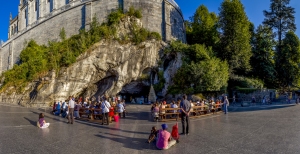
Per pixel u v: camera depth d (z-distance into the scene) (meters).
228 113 18.91
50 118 16.28
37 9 49.00
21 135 10.03
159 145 7.80
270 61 41.06
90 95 31.52
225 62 31.38
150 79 32.47
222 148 7.80
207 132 10.63
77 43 29.77
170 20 37.06
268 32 44.09
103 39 30.31
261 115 16.39
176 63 31.91
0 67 55.44
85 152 7.41
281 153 7.10
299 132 10.07
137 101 34.03
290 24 45.47
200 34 41.34
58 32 38.69
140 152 7.42
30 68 30.23
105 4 34.66
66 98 28.14
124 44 30.91
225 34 35.88
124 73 30.05
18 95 29.05
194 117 16.42
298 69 41.28
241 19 35.75
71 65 28.28
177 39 38.25
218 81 28.05
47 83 27.33
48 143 8.61
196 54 30.77
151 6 34.75
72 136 9.91
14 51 50.31
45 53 31.58
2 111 19.77
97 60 29.44
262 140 8.81
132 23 32.31
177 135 8.62
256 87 34.03
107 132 10.88
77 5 36.59
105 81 31.84
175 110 16.03
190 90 29.05
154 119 15.10
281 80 42.12
